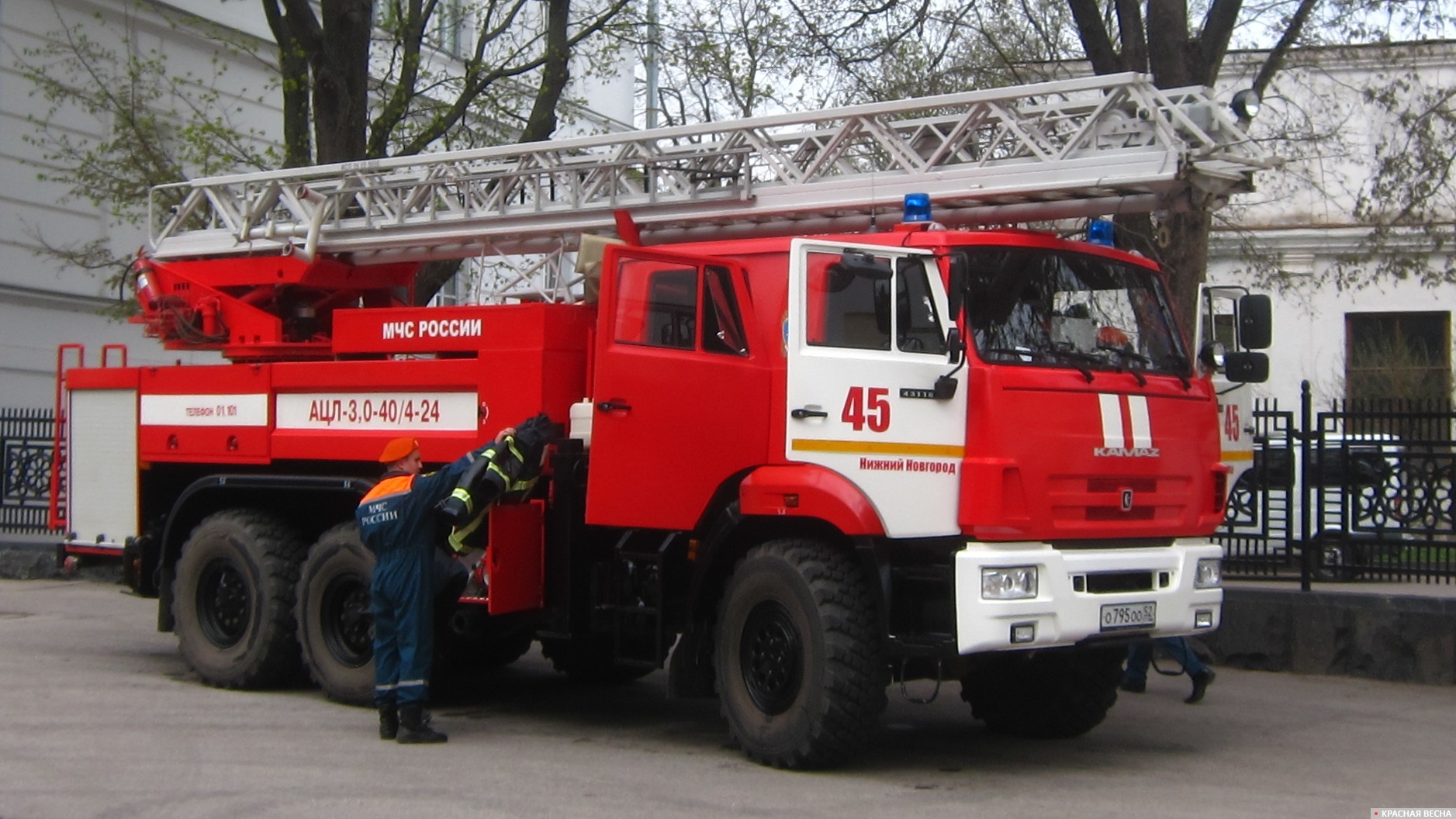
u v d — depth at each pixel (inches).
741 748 285.1
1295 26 566.6
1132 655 372.5
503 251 398.9
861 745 264.4
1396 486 433.1
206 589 368.2
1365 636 406.6
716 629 285.6
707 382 282.2
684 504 283.7
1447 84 733.9
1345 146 697.0
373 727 312.2
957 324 263.9
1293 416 465.1
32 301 745.6
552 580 311.3
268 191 423.5
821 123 338.6
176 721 312.0
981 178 311.9
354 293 432.5
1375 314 927.7
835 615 262.1
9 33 729.6
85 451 404.8
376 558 298.5
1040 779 273.1
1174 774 279.4
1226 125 293.0
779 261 282.2
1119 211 305.0
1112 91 300.4
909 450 264.8
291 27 624.7
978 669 315.9
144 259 440.5
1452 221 651.5
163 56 724.7
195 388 379.9
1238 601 427.2
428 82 868.0
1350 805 251.1
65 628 461.4
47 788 245.0
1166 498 281.9
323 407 353.7
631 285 292.5
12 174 732.7
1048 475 262.4
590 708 356.2
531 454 297.9
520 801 242.2
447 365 326.6
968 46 652.7
